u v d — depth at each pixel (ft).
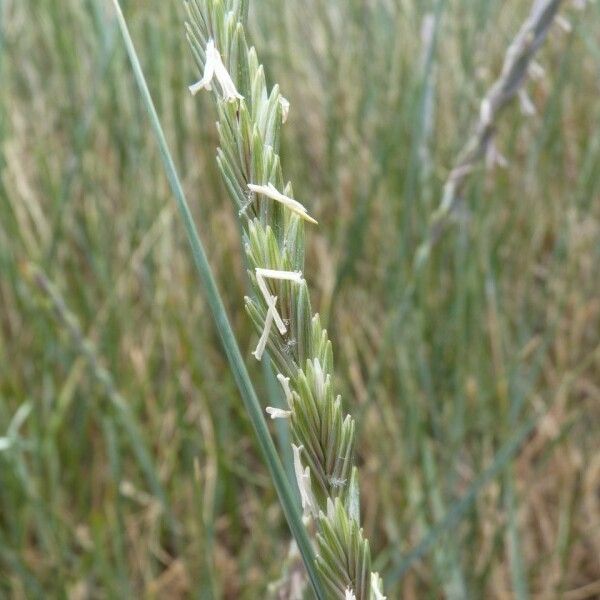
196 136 0.88
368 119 0.92
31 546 0.78
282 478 0.21
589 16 0.93
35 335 0.78
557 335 0.88
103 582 0.67
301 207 0.17
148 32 0.85
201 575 0.63
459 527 0.71
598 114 0.98
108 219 0.88
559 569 0.77
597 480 0.82
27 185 0.86
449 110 0.93
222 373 0.82
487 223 0.83
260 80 0.17
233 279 0.83
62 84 0.92
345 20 0.99
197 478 0.58
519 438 0.58
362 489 0.78
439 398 0.79
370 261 0.89
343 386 0.74
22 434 0.79
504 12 1.02
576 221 0.93
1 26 0.85
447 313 0.81
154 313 0.82
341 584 0.19
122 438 0.76
